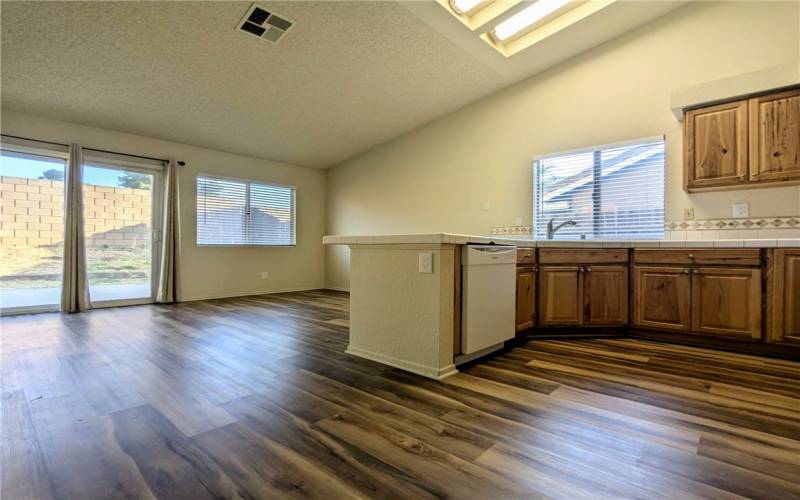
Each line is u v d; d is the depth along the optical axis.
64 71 3.35
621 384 2.02
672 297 2.91
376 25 3.25
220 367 2.28
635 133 3.60
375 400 1.80
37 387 1.94
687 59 3.36
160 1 2.76
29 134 3.94
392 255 2.35
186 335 3.09
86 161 4.31
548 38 3.64
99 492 1.11
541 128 4.15
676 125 3.39
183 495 1.10
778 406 1.73
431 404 1.75
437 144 5.05
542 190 4.14
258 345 2.79
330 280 6.58
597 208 3.79
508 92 4.40
